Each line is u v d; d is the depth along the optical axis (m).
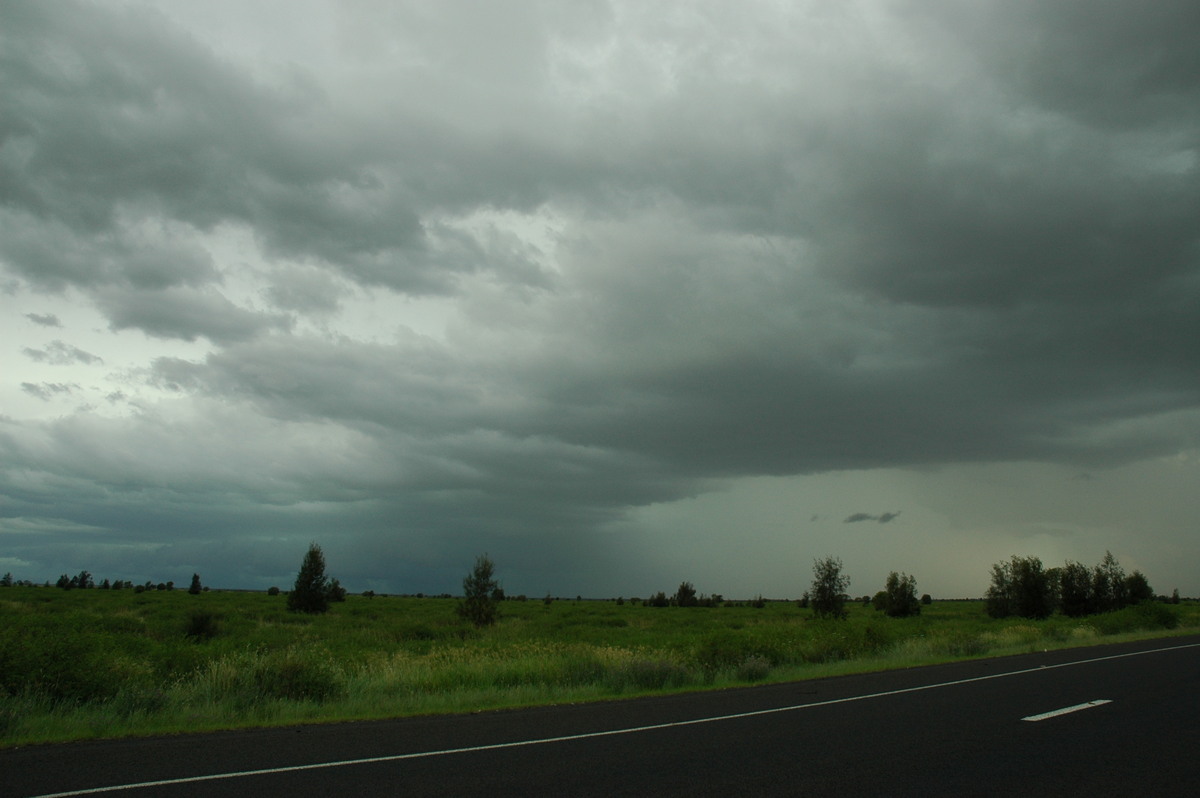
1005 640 30.48
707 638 22.61
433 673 17.06
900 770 7.97
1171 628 41.22
